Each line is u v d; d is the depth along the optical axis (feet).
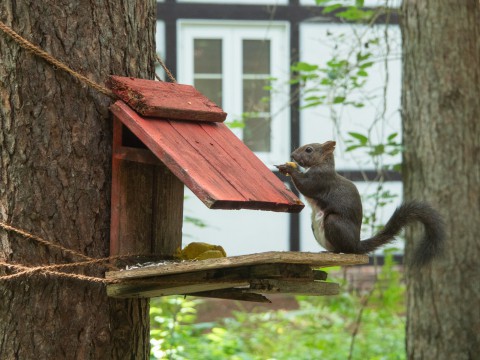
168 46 69.15
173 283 18.81
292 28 68.85
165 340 34.68
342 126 67.51
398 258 66.64
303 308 59.62
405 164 37.01
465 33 36.22
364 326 54.24
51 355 18.86
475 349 35.09
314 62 69.00
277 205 19.06
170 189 20.97
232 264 17.16
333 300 55.16
